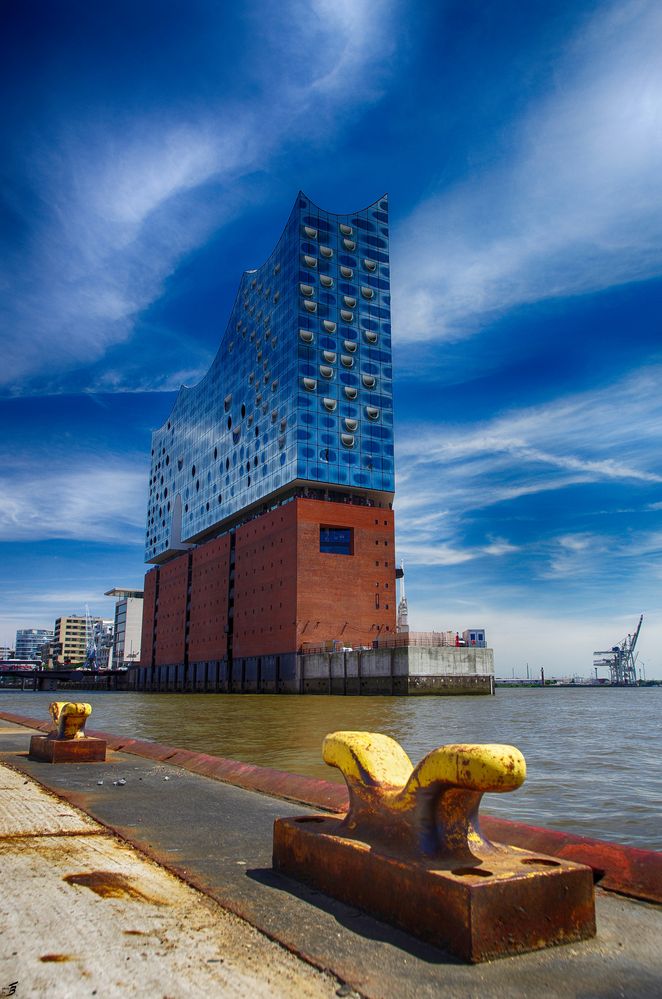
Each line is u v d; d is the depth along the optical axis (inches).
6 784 359.3
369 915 162.9
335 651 3484.3
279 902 171.9
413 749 930.1
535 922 145.0
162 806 303.3
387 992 124.0
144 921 156.4
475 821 167.5
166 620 5531.5
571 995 123.7
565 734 1203.2
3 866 197.9
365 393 4055.1
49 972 128.9
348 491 3966.5
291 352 3961.6
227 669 4288.9
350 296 4175.7
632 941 151.0
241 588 4224.9
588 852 212.4
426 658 3063.5
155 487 6259.8
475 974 131.6
